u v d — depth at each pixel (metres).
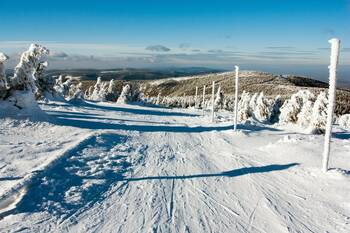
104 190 8.61
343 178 9.95
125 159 11.93
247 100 46.84
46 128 16.73
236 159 13.00
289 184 9.83
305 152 13.42
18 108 17.66
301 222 7.30
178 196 8.59
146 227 6.69
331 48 9.81
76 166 10.20
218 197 8.66
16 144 12.80
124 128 20.39
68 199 7.73
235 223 7.14
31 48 18.70
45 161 10.42
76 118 22.89
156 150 14.22
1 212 6.76
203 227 6.87
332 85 10.12
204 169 11.34
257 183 9.92
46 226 6.39
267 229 6.92
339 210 7.99
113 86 62.03
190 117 34.25
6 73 17.70
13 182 8.31
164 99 105.88
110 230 6.46
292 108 28.72
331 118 10.25
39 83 24.64
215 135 19.42
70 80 47.28
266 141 17.62
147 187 9.12
